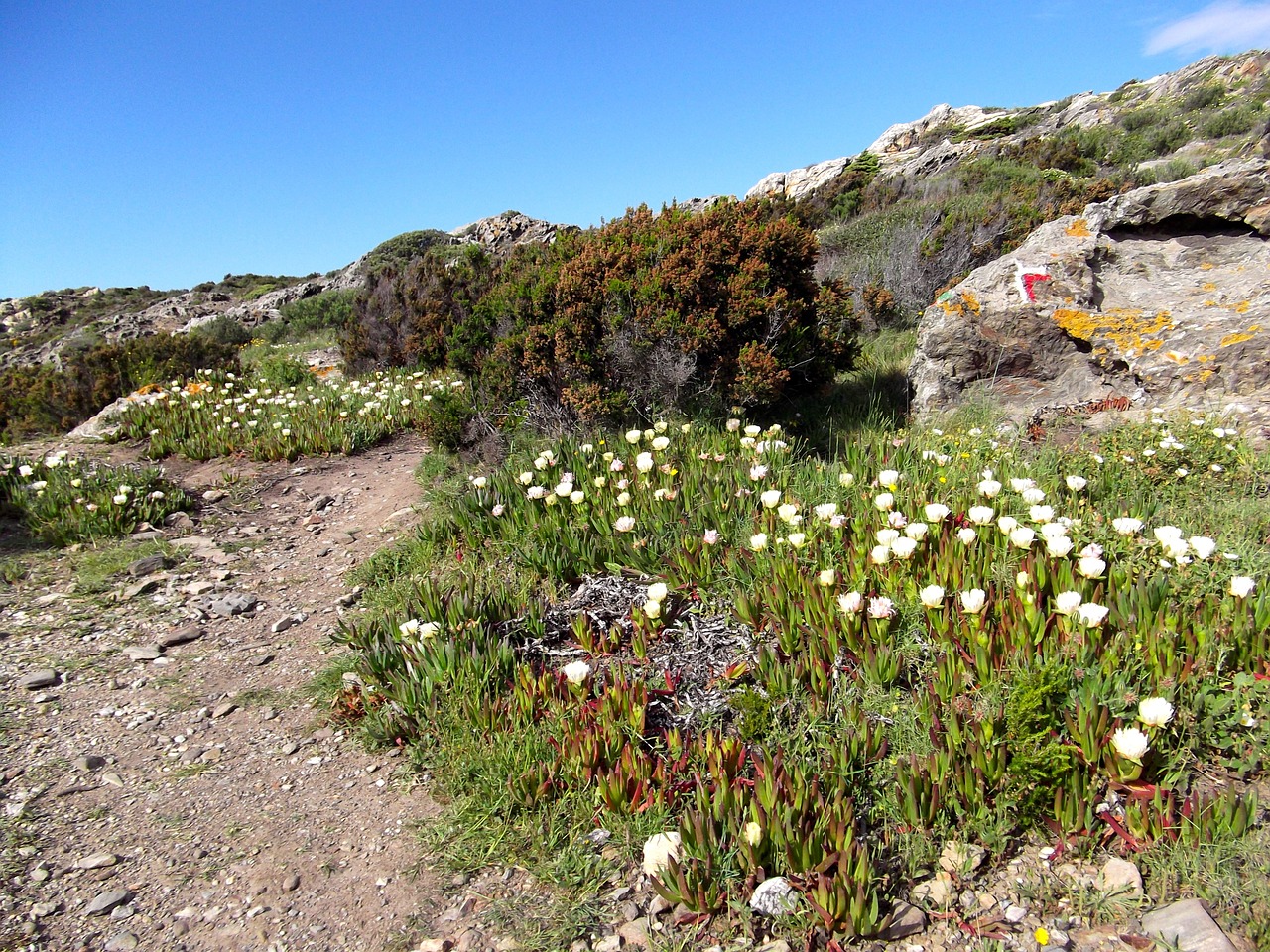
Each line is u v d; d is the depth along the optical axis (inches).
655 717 134.3
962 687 122.3
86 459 337.7
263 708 162.2
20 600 217.6
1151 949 85.8
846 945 92.7
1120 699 109.5
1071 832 101.2
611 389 287.9
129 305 1968.5
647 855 104.8
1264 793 102.3
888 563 153.2
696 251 288.0
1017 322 276.8
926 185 810.8
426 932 101.9
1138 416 240.4
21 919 105.7
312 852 118.4
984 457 215.0
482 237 1384.1
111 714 160.9
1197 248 292.7
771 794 104.0
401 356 528.7
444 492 260.8
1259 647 117.9
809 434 285.0
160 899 109.7
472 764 128.6
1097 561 131.1
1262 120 850.1
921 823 104.3
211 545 255.6
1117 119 1323.8
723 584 166.7
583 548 187.6
